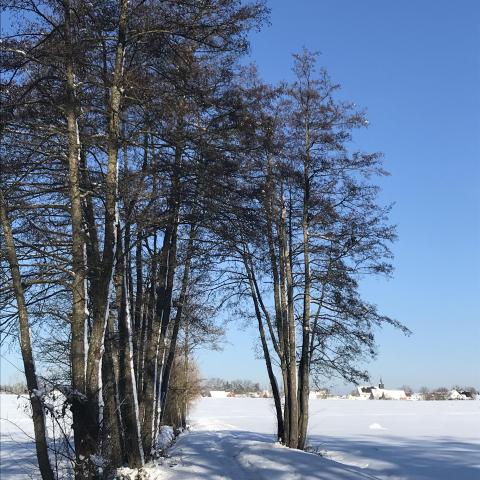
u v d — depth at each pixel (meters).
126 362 13.51
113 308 14.80
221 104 13.51
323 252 21.02
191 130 13.25
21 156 12.45
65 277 13.10
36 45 11.86
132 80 12.12
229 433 28.66
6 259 11.98
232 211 13.99
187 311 20.77
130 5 12.31
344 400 106.62
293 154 20.52
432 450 20.50
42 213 13.09
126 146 13.47
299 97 21.34
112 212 12.17
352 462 17.27
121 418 13.41
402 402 96.38
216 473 13.28
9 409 61.47
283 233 20.67
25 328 11.34
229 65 14.28
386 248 21.02
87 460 10.45
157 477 12.91
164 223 14.31
